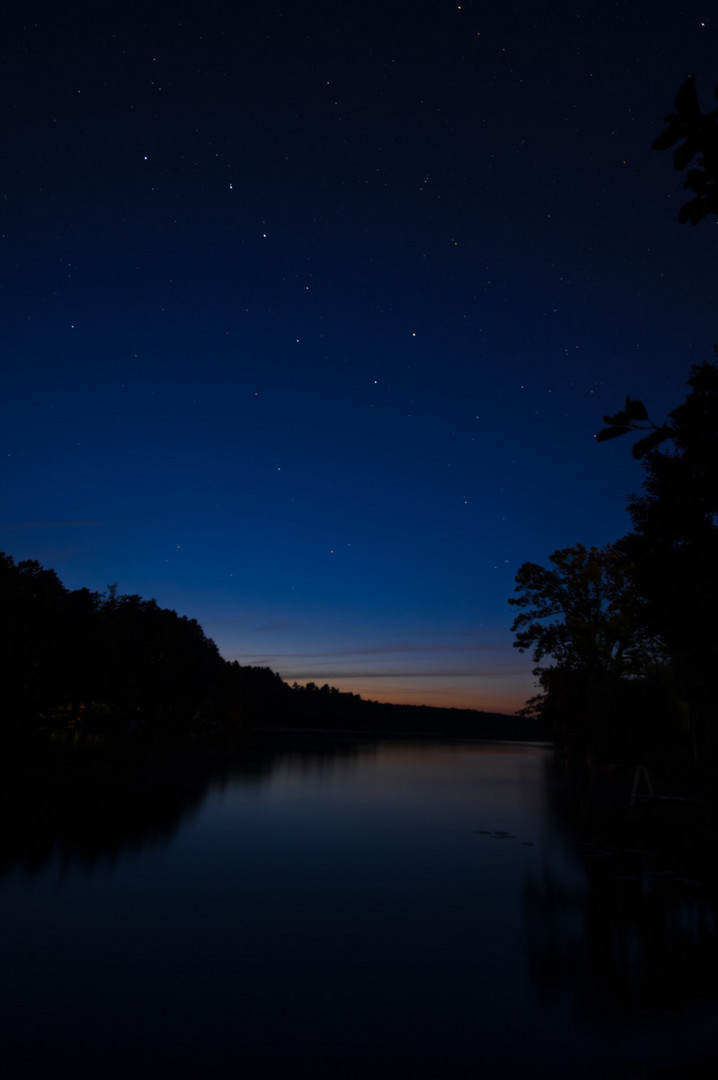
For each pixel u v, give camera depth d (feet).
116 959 16.69
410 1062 11.84
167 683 176.55
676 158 5.43
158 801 48.85
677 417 5.81
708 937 19.35
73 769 67.51
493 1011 14.17
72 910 20.81
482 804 53.62
